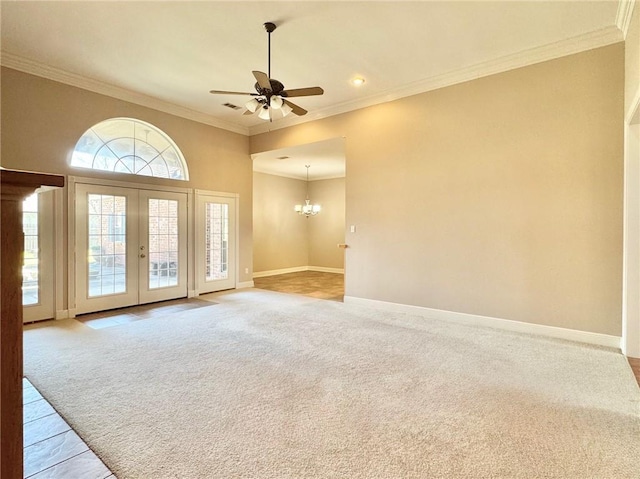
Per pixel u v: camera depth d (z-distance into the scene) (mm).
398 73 4406
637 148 3178
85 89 4707
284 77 4527
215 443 1941
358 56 3986
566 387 2607
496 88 4094
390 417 2201
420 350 3383
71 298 4637
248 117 6266
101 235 4941
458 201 4398
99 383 2670
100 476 1685
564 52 3658
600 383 2672
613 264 3477
